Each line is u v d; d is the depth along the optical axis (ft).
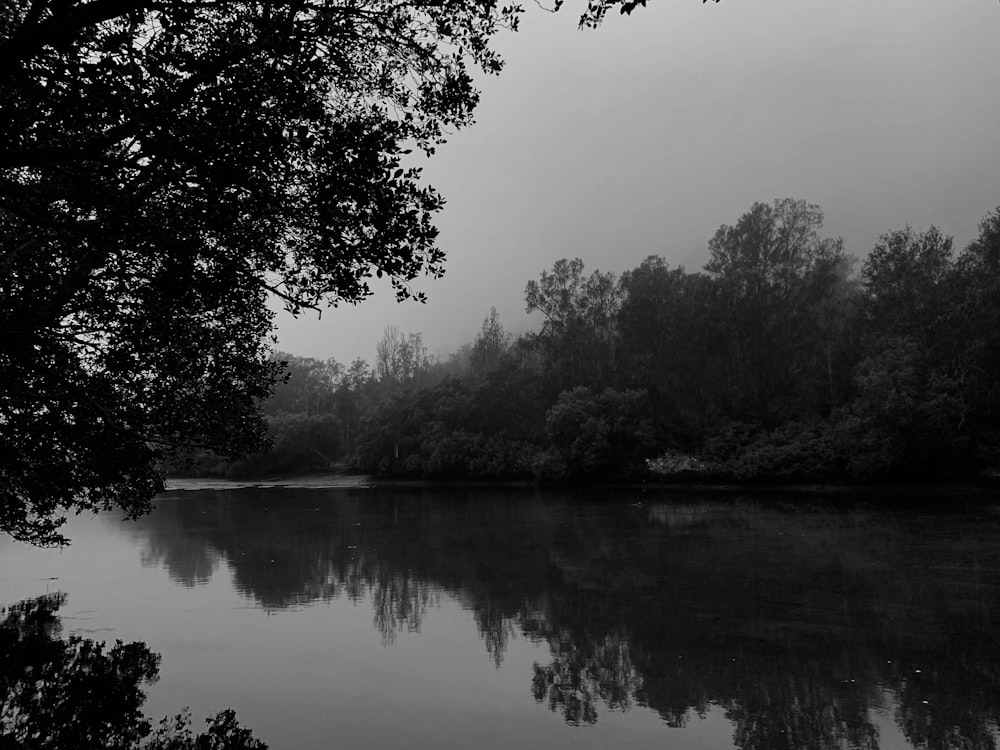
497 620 53.21
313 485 227.20
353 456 261.24
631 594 60.44
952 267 158.81
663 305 205.26
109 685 39.32
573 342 220.02
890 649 44.37
